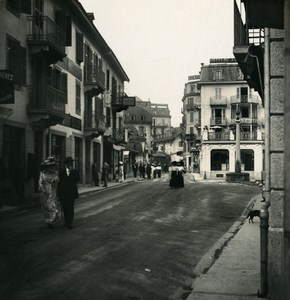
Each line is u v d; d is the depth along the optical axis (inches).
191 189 1176.2
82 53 1163.3
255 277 269.0
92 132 1238.9
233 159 2289.6
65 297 231.9
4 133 731.4
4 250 349.7
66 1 1024.2
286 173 169.8
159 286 256.5
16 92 768.3
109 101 1651.1
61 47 928.9
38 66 879.1
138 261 318.0
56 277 270.7
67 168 476.4
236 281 260.1
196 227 498.9
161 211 647.1
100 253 341.7
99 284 257.1
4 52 716.0
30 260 315.3
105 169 1253.1
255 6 185.2
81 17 1147.9
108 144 1659.7
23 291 241.4
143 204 745.6
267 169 260.8
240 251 349.1
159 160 4237.2
